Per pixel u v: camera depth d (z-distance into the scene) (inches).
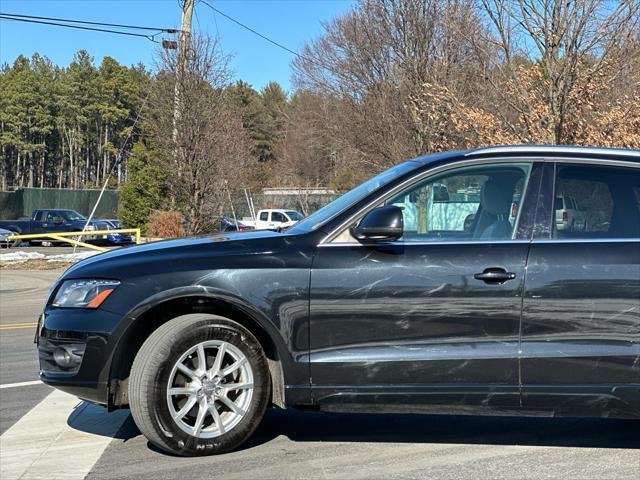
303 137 1923.0
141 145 1226.6
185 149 880.9
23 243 1493.6
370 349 171.6
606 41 485.1
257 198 1683.1
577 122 490.6
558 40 480.4
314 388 172.2
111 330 170.1
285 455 177.8
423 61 880.9
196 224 896.9
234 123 960.3
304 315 172.2
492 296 169.9
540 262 171.2
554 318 169.6
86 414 218.7
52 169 4050.2
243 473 165.0
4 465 172.9
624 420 210.7
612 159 181.9
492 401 171.5
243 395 177.6
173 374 170.6
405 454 178.9
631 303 168.7
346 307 171.5
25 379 267.9
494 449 183.0
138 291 171.3
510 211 179.0
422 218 180.2
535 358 169.0
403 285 171.0
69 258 937.5
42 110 3799.2
